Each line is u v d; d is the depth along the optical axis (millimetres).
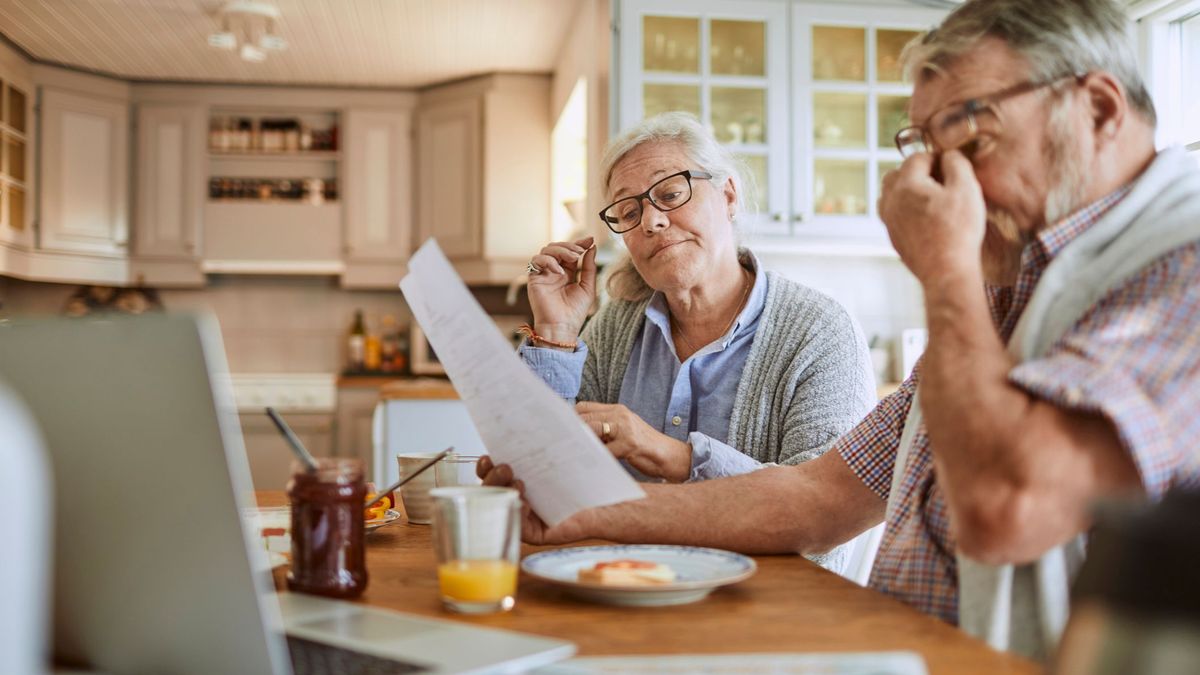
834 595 946
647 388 1872
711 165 1786
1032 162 953
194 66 5098
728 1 3725
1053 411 797
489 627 828
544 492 1057
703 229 1755
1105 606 426
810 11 3783
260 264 5375
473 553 883
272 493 1753
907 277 4199
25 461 386
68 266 5086
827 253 4020
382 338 5719
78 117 5117
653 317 1856
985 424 811
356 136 5402
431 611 888
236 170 5531
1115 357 800
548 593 963
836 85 3795
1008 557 817
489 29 4559
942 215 922
